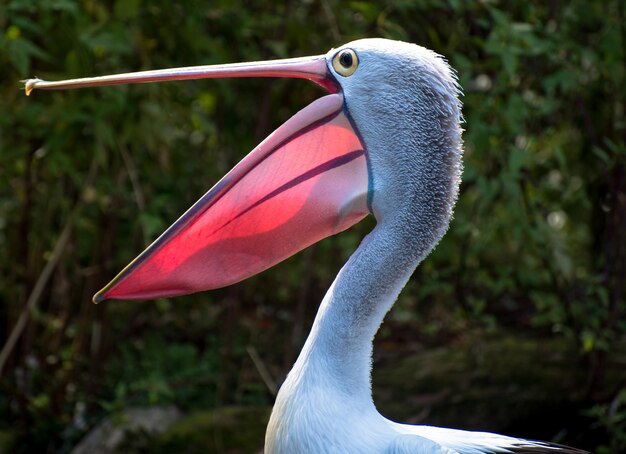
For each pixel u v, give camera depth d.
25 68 9.08
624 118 11.27
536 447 6.05
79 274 11.87
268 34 11.68
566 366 11.62
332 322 5.74
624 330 11.23
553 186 12.12
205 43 10.74
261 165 5.95
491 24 10.57
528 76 10.93
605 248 11.38
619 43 10.48
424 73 5.77
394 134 5.79
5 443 10.94
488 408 10.93
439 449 5.38
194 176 12.56
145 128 10.28
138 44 10.51
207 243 5.94
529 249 11.17
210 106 11.84
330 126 5.94
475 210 11.02
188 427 10.70
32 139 10.94
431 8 10.55
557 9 11.07
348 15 11.49
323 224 5.96
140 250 12.30
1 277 12.58
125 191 11.15
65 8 9.13
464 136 10.74
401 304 13.23
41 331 12.51
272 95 12.29
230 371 12.01
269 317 14.00
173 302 13.41
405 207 5.80
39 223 11.91
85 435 11.09
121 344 12.61
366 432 5.61
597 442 10.69
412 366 11.94
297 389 5.73
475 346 11.88
